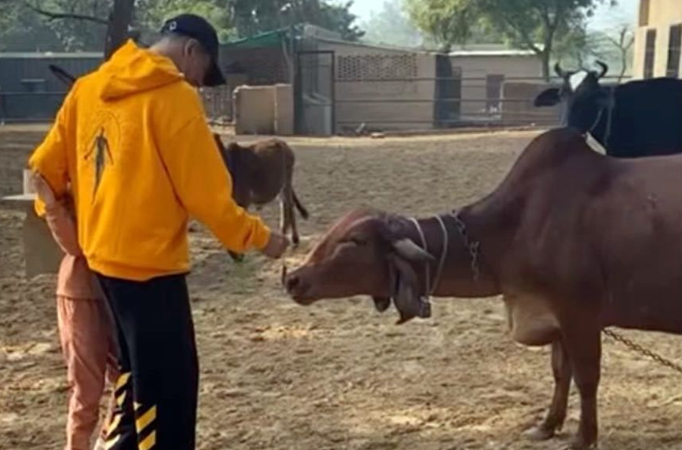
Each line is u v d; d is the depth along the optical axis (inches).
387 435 249.9
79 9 2139.5
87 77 179.6
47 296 394.6
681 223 218.1
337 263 216.1
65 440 248.5
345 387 285.7
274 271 434.9
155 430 172.7
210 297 392.5
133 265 168.1
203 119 167.8
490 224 226.7
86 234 173.5
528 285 225.9
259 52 1521.9
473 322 351.3
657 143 490.0
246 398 277.1
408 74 1551.4
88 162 171.8
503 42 2642.7
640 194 221.8
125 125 166.7
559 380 242.4
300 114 1293.1
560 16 2139.5
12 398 279.4
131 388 180.9
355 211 223.6
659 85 491.5
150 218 167.3
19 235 521.0
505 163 840.3
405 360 309.9
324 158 901.2
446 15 2214.6
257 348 324.2
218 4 2325.3
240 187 472.4
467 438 247.4
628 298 222.7
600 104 496.1
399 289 216.1
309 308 372.2
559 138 229.6
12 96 1531.7
